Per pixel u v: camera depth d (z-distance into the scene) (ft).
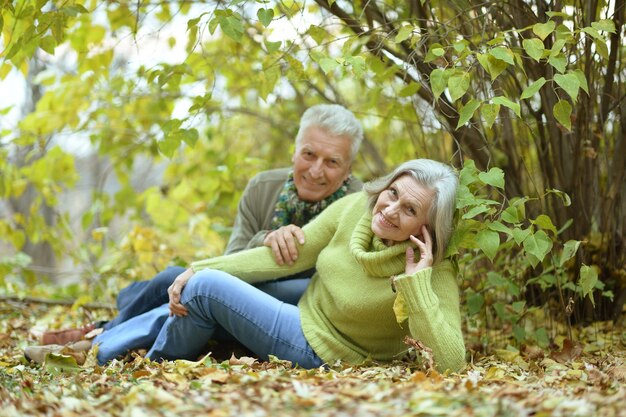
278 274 11.47
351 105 17.90
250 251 11.52
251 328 10.77
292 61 11.99
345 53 11.37
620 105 12.19
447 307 10.23
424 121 14.15
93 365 11.05
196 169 20.16
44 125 18.86
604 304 13.00
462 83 9.99
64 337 12.23
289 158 22.80
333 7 12.76
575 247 10.46
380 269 10.32
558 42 10.00
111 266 19.07
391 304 10.25
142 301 12.32
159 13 15.72
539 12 11.87
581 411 7.16
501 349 12.04
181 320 10.90
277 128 21.49
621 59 12.05
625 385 8.57
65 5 11.64
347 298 10.49
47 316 16.87
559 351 11.27
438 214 10.05
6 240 19.92
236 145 23.43
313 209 12.80
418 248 10.45
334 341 10.61
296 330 10.74
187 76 16.87
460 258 12.97
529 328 12.75
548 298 13.10
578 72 9.93
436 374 8.95
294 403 7.48
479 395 7.70
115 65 20.83
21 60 12.65
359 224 10.73
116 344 11.34
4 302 18.40
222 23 11.03
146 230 18.78
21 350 12.78
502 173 10.39
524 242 10.17
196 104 12.37
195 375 9.34
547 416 7.03
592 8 11.64
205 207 19.93
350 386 8.29
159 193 20.29
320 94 17.22
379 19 13.15
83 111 19.56
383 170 19.39
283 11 12.39
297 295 11.98
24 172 19.72
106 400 7.89
